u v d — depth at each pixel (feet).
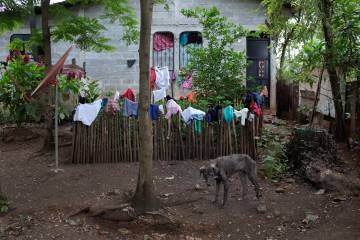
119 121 32.45
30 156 34.45
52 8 36.83
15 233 20.98
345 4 33.06
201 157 32.91
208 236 21.45
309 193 25.99
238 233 21.68
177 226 21.99
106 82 55.57
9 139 39.93
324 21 33.76
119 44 55.21
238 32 46.39
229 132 32.71
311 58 35.45
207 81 39.83
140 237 21.22
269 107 56.39
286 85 51.03
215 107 32.81
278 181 28.35
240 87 40.14
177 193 26.40
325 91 41.55
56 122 30.89
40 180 28.73
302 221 22.17
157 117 32.55
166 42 56.18
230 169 24.25
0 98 40.19
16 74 39.29
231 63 40.50
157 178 29.04
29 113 38.60
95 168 30.91
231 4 55.52
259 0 55.16
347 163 30.25
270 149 31.86
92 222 22.44
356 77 34.86
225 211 23.80
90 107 31.91
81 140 32.22
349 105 36.27
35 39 36.37
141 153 23.32
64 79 39.52
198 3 55.52
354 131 34.60
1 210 23.22
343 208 23.30
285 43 48.21
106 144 32.40
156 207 23.26
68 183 28.02
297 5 37.93
